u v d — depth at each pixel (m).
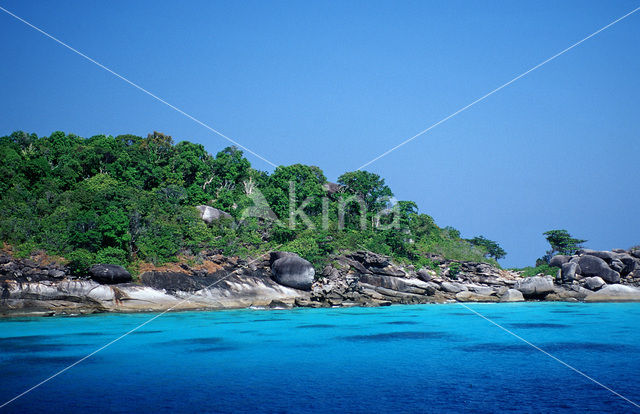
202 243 62.53
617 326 41.34
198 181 79.00
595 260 72.00
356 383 22.00
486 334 36.91
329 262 67.19
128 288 50.12
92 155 71.69
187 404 18.64
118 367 25.14
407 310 55.28
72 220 55.06
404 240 82.19
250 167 88.69
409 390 20.81
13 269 46.75
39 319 43.31
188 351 29.67
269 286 59.91
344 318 46.81
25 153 69.19
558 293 68.75
